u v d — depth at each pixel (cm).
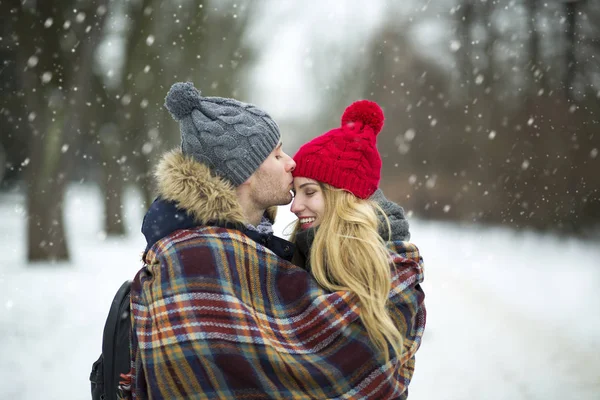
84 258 1253
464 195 2212
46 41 1158
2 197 3300
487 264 1284
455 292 953
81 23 1171
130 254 1352
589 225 1577
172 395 180
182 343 181
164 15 1686
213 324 183
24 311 715
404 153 2570
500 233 1877
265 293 196
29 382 467
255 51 1823
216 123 208
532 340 649
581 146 1608
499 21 2127
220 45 1773
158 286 189
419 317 217
